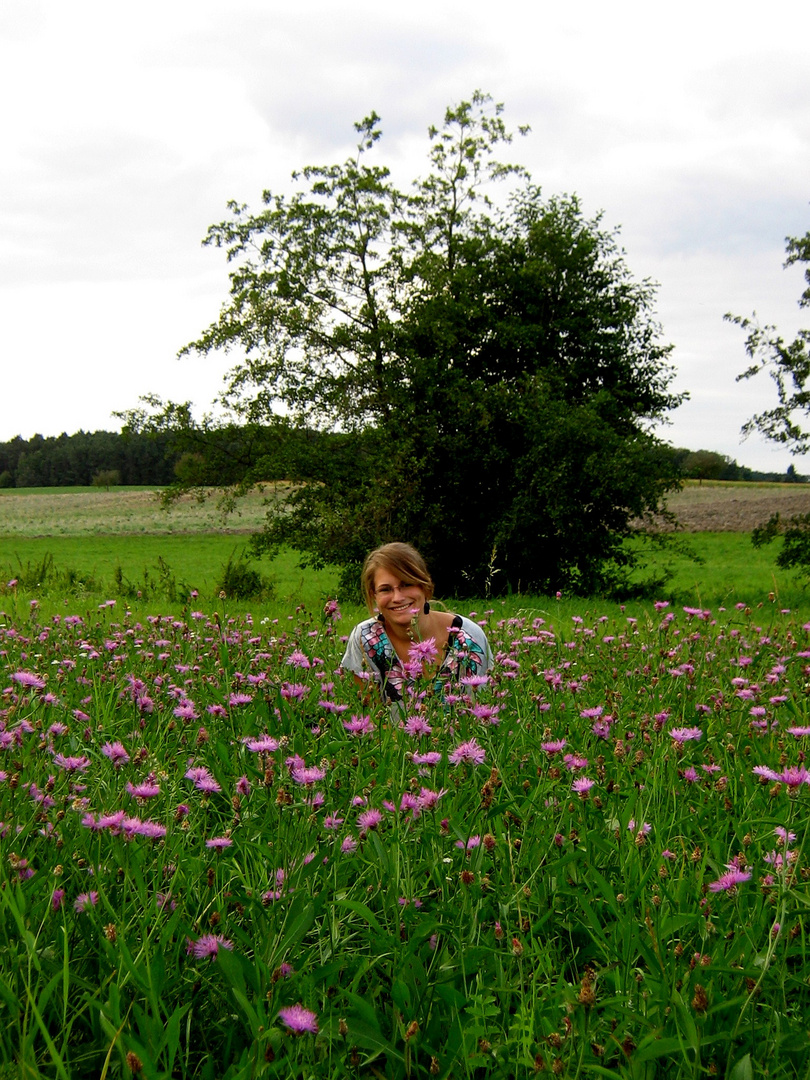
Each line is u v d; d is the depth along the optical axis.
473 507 26.61
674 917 1.97
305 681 4.39
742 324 22.05
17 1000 1.70
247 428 25.45
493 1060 1.73
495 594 26.20
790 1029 1.81
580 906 2.27
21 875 2.16
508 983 1.96
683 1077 1.71
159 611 12.91
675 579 32.28
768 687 4.49
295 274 25.28
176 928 1.98
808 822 2.52
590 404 24.69
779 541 46.91
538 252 27.50
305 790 2.46
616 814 2.73
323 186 25.45
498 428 25.81
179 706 3.70
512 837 2.54
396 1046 1.85
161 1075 1.51
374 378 25.19
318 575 39.09
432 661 3.73
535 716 3.87
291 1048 1.66
